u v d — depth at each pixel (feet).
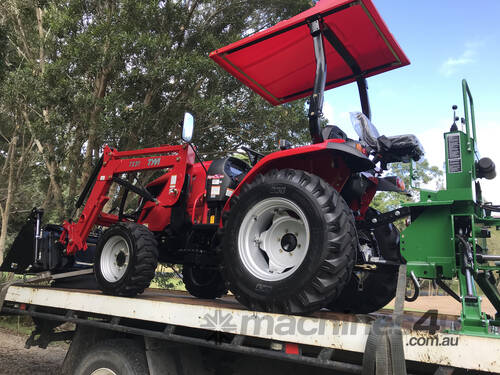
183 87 28.58
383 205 61.52
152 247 10.66
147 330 8.93
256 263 8.40
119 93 26.48
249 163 12.31
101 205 13.08
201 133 30.30
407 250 7.41
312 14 9.05
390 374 5.69
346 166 9.20
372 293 10.31
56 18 28.40
